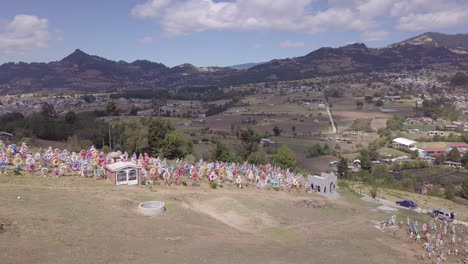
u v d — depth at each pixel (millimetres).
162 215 53969
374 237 57938
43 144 139875
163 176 73188
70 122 171875
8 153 74812
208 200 65438
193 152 131375
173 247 41875
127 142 119062
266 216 60656
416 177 148375
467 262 52875
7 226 39688
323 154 194875
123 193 61469
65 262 33781
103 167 72062
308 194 83875
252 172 88062
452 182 150500
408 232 63156
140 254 38500
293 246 48281
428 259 51750
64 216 46062
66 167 71188
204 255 40438
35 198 51625
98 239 40781
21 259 32906
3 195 50469
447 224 73000
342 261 44531
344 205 77688
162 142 119438
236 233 51094
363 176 145125
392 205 89625
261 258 41719
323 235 55250
